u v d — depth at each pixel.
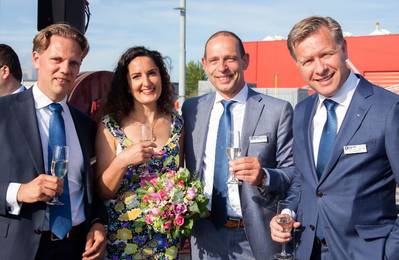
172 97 3.73
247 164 3.34
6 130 2.91
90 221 3.23
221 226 3.65
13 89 5.08
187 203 3.36
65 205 3.02
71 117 3.25
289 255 3.15
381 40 30.09
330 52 2.79
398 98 2.76
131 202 3.43
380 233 2.73
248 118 3.70
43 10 4.59
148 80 3.51
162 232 3.38
